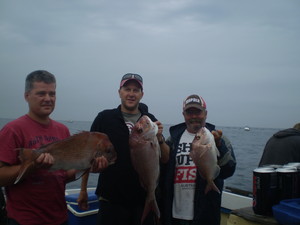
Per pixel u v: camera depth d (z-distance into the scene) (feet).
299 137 11.96
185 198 11.10
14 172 8.23
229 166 11.14
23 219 8.52
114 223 11.16
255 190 10.11
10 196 8.74
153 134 10.45
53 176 9.16
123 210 11.20
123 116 12.17
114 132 11.63
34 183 8.75
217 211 10.96
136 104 12.12
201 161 10.47
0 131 8.79
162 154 11.48
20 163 8.68
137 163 10.51
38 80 9.16
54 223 9.07
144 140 10.38
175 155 11.71
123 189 11.18
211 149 10.38
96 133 9.50
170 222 11.10
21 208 8.59
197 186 10.94
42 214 8.83
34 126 9.20
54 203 9.12
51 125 9.78
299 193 9.92
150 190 10.52
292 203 9.09
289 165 10.54
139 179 11.19
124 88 12.03
